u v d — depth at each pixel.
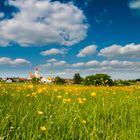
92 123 4.42
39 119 4.21
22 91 9.04
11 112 4.62
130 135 3.95
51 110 5.07
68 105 5.66
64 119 4.31
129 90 13.41
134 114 5.57
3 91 8.26
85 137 3.68
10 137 3.42
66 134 3.75
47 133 3.54
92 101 7.23
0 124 3.75
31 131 3.53
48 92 8.27
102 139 3.70
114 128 4.36
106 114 5.27
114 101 7.29
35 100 6.41
